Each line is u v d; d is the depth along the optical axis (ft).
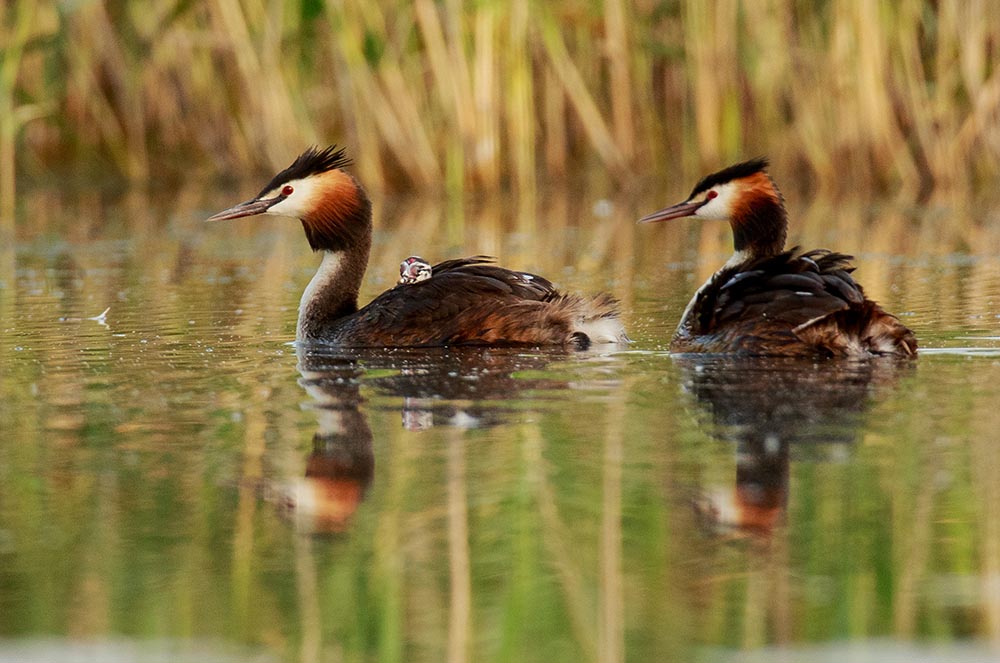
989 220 84.28
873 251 71.97
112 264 71.00
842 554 25.04
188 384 39.11
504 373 39.83
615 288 60.39
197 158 111.86
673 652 21.53
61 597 23.67
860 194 101.09
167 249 78.02
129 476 30.04
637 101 109.60
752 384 37.47
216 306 55.67
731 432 32.58
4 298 58.39
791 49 104.63
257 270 68.59
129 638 22.15
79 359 43.29
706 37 105.09
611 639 21.97
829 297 40.37
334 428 33.71
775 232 47.39
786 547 25.44
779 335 41.01
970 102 102.83
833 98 103.60
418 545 25.94
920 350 41.98
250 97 105.91
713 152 106.01
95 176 111.96
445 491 28.73
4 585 24.20
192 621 22.80
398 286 46.62
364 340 45.29
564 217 92.17
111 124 110.52
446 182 105.50
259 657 21.61
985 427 32.45
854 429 32.58
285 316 52.75
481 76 101.04
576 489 28.68
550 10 102.83
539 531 26.37
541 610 23.06
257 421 34.47
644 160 110.32
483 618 22.91
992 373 38.42
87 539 26.32
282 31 101.86
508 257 72.54
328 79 110.01
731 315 41.98
